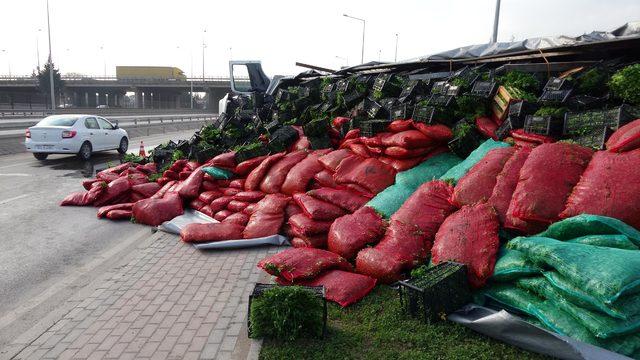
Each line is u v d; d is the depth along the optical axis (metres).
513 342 3.38
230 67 17.16
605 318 3.07
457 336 3.58
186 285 5.02
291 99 11.49
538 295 3.62
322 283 4.53
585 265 3.18
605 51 7.40
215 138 11.15
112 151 20.52
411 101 8.20
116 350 3.66
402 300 4.09
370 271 4.73
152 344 3.73
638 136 4.18
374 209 5.69
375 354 3.40
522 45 10.55
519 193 4.34
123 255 6.30
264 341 3.67
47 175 13.29
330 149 7.81
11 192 10.79
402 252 4.71
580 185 4.14
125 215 8.37
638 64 5.98
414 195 5.49
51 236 7.31
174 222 7.48
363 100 9.24
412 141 6.33
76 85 75.00
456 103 7.04
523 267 3.71
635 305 2.98
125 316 4.27
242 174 8.31
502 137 6.14
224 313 4.29
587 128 5.23
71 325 4.11
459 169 5.72
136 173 10.73
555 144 4.79
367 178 6.41
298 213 6.58
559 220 4.05
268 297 3.73
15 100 79.81
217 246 6.28
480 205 4.61
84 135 16.48
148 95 87.62
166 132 39.00
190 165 9.77
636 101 5.69
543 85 7.30
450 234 4.45
